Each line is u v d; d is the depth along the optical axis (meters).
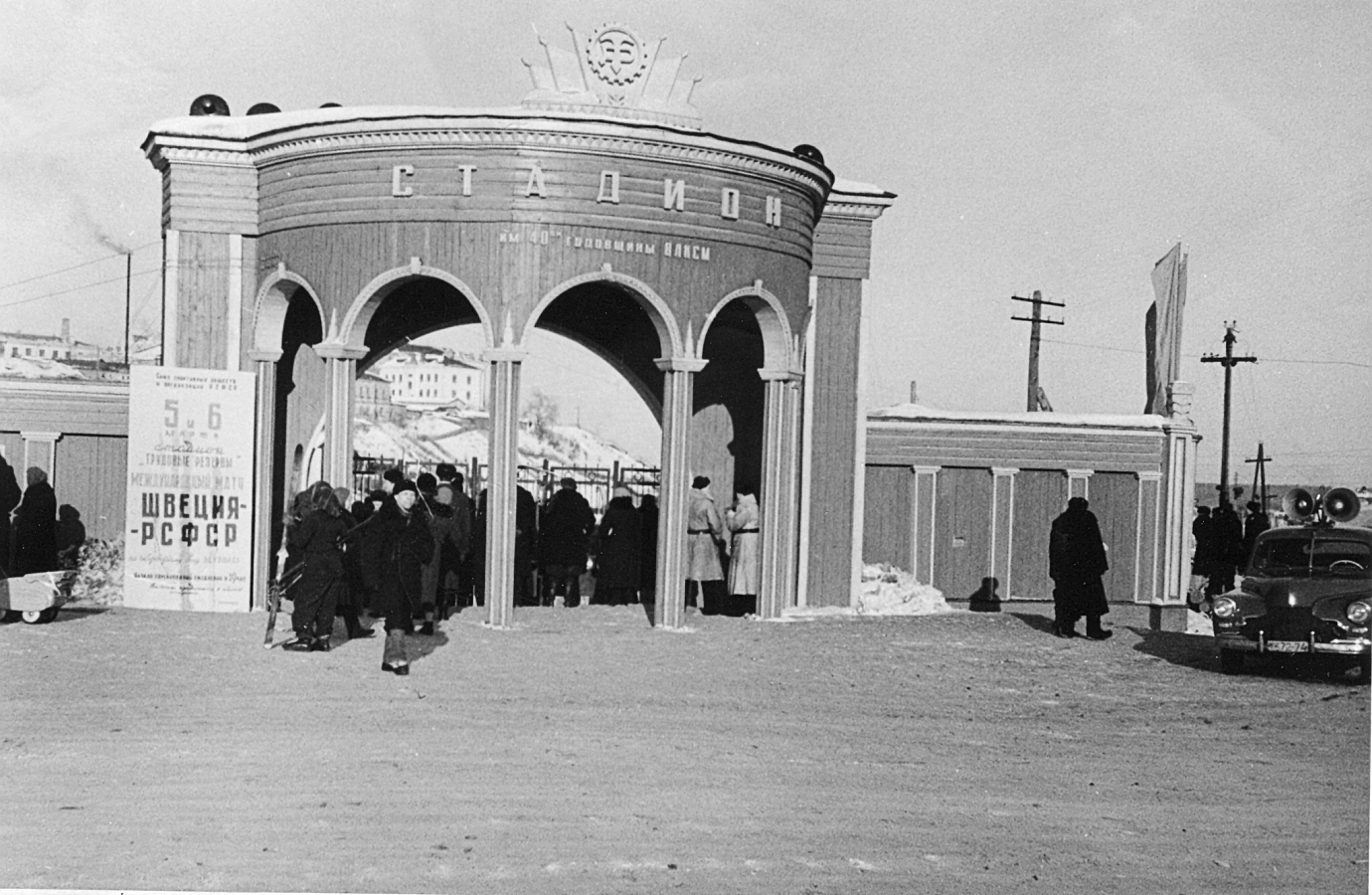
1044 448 30.11
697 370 21.64
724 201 21.84
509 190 20.78
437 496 19.66
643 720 14.48
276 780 11.80
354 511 19.17
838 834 10.94
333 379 21.50
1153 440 30.45
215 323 23.17
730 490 26.31
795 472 25.80
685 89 22.23
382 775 12.01
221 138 22.86
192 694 14.88
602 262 21.02
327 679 15.87
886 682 17.36
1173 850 10.92
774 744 13.73
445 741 13.21
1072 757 13.74
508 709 14.67
